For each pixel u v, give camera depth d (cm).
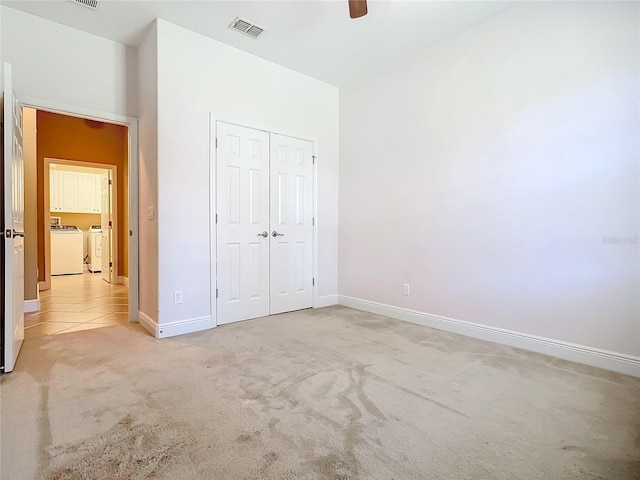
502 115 274
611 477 126
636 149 214
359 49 333
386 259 370
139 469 129
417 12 272
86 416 165
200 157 312
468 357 247
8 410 170
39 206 517
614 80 221
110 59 316
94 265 748
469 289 298
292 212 387
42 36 281
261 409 173
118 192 564
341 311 392
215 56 320
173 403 178
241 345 271
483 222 288
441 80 316
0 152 232
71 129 519
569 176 241
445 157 314
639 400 184
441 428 157
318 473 127
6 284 214
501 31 273
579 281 238
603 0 224
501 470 130
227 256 333
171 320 296
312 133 402
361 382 204
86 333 301
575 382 206
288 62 361
